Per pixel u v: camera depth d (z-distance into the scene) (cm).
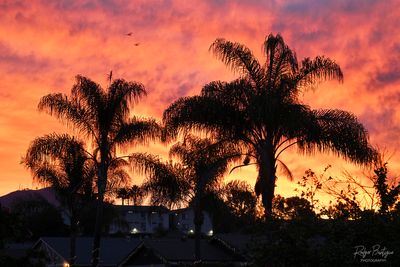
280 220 1605
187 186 3472
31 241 7200
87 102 3425
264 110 2748
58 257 5500
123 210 8869
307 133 2783
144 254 5066
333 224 1555
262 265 1576
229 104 2850
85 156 3538
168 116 2928
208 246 4797
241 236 4772
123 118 3441
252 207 2108
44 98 3400
